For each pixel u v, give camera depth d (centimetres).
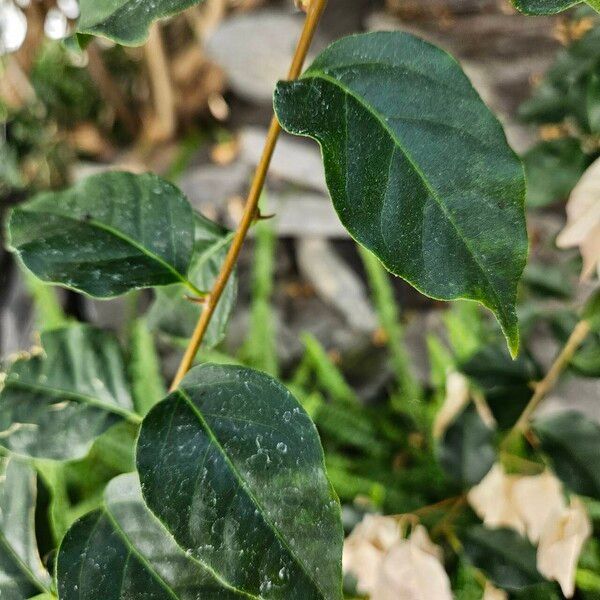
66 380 32
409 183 23
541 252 80
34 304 114
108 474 81
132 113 142
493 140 23
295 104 23
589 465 37
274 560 23
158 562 26
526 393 39
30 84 127
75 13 104
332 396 99
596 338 38
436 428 43
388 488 75
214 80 136
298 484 24
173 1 23
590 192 31
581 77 40
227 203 127
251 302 121
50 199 29
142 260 28
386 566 33
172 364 105
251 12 126
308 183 122
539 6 22
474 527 38
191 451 25
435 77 23
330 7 113
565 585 33
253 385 25
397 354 92
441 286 22
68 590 26
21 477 31
